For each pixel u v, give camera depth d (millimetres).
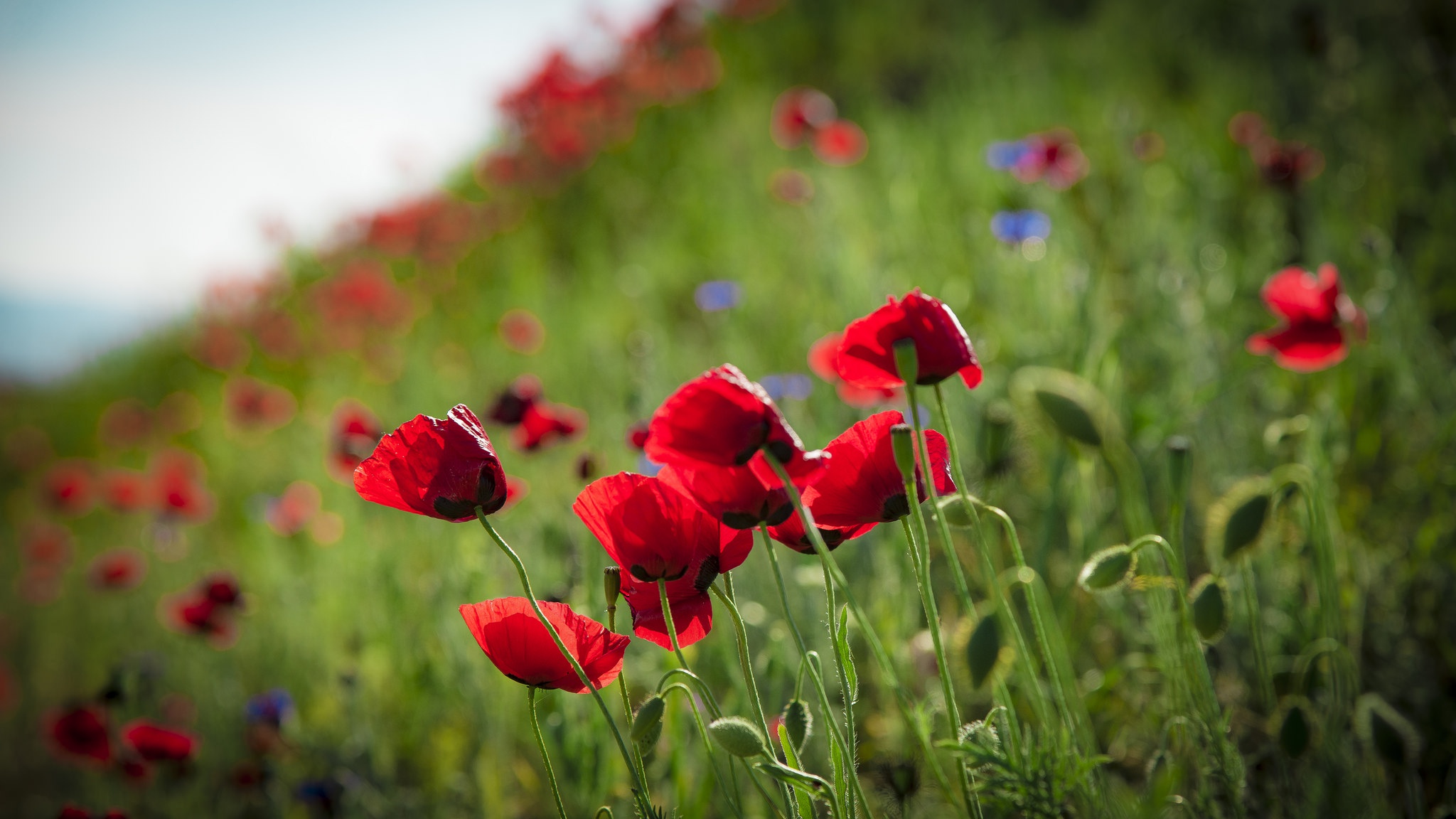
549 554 1786
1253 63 3740
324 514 2826
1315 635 1508
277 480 3959
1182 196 2863
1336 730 1401
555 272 4680
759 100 5262
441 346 4277
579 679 1291
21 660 4027
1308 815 1356
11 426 7133
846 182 3604
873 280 2406
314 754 2092
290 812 2098
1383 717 1398
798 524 1304
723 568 1299
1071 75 4160
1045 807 1283
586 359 3367
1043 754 1288
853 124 4727
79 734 1959
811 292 2893
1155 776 1319
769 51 5875
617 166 5238
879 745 1588
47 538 4113
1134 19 4520
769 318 3070
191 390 6109
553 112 5324
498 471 1281
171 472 3400
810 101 3771
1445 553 1621
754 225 3893
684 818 1495
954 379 1896
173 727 2568
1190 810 1345
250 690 2625
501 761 1736
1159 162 3137
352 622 2449
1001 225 2307
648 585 1301
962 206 3273
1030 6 5230
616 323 3662
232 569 3336
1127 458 1562
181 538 3523
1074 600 1647
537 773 1753
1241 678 1576
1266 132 3223
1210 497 1759
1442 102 2789
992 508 1309
